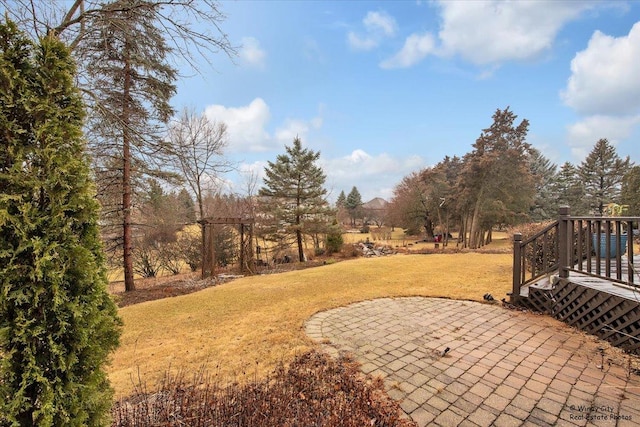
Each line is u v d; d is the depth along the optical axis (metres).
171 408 2.15
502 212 20.83
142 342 3.93
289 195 16.25
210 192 14.62
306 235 17.64
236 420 1.96
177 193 10.01
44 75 1.57
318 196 16.77
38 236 1.48
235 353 3.42
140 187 8.09
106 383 1.75
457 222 27.23
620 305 3.23
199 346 3.70
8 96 1.44
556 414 2.13
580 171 30.81
